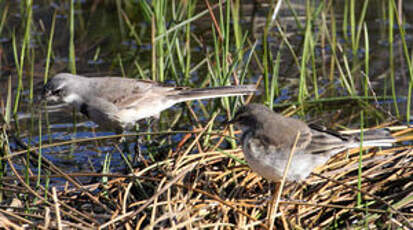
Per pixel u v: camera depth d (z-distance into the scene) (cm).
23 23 1825
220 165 1095
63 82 1211
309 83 1588
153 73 1419
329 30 1873
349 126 1333
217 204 949
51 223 879
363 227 918
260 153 937
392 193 1016
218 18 1645
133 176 983
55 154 1244
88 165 1198
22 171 1159
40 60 1703
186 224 871
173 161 1088
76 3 2038
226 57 1241
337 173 1048
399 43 1772
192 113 1309
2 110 1312
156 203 901
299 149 928
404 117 1345
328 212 977
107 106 1180
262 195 1009
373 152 1101
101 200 1003
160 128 1361
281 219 934
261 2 2012
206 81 1452
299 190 1009
